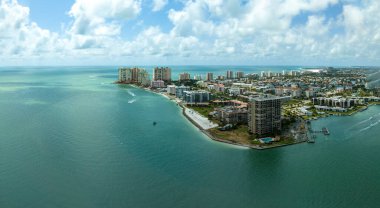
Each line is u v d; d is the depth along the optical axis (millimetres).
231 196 149375
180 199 144750
